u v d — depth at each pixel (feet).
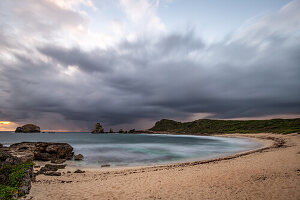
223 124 481.05
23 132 492.13
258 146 112.68
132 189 31.40
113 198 27.27
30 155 58.65
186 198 25.99
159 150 111.86
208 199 25.04
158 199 26.25
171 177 38.60
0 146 76.59
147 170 50.72
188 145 147.54
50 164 63.10
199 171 42.91
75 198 27.35
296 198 22.93
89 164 66.23
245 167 42.63
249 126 369.50
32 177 35.68
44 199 26.66
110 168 57.62
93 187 33.12
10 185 26.73
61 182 37.73
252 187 28.25
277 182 29.43
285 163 42.88
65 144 88.48
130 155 90.33
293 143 98.58
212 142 177.99
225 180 33.32
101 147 133.18
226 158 63.93
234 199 24.31
